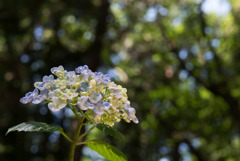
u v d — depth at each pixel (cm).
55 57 1795
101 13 1752
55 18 1767
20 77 1673
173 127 1969
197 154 1898
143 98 1892
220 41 1850
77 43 1869
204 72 1812
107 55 1919
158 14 1814
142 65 1938
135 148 1700
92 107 185
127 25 1861
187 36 1928
